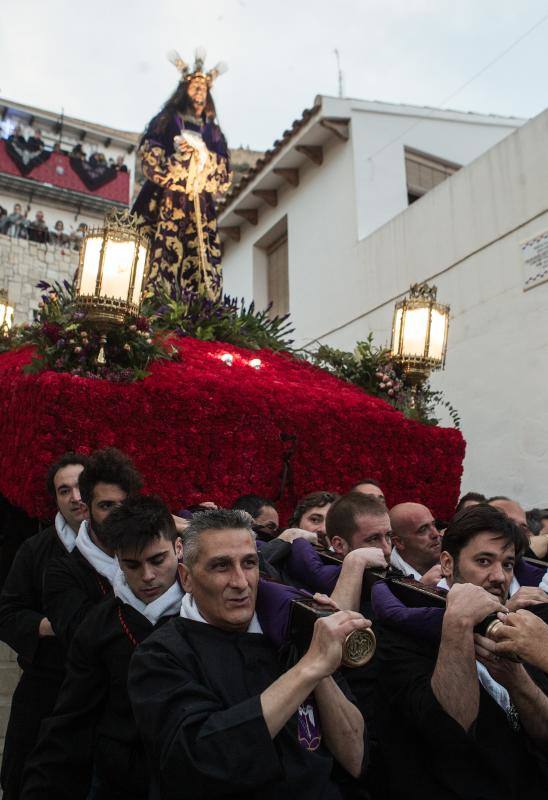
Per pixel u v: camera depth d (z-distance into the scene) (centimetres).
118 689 249
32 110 2605
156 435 491
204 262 872
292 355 785
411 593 254
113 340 516
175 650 214
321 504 415
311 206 1288
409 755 235
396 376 722
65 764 249
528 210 838
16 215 2091
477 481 862
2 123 2542
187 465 500
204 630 222
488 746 225
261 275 1465
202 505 452
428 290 720
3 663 505
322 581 295
